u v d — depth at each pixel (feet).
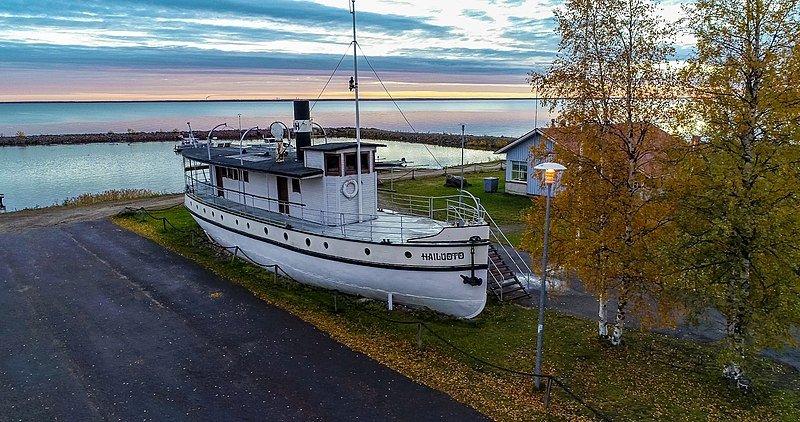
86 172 211.20
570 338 53.83
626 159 47.11
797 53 37.76
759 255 40.52
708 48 41.68
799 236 38.63
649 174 48.37
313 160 66.59
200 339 53.11
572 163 47.93
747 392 43.50
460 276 56.29
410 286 58.65
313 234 63.87
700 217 42.50
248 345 51.75
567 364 48.06
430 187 140.67
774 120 38.78
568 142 49.49
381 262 58.70
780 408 41.29
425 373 46.09
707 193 41.65
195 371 46.70
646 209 44.96
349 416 39.68
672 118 44.19
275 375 45.93
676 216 43.39
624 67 45.60
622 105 46.21
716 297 42.27
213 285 69.31
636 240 45.75
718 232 40.73
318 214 68.44
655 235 44.91
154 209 122.52
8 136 350.02
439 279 57.00
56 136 351.25
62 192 165.78
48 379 45.32
